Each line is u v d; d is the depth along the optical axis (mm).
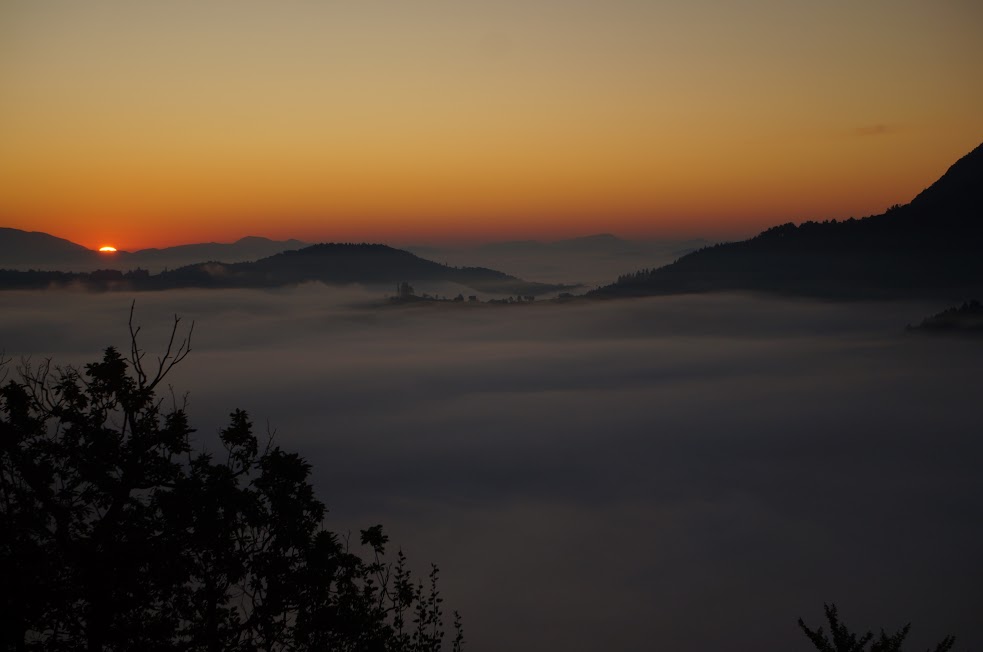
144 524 12656
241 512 12922
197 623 12773
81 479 12500
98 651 11961
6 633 11031
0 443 12141
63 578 11992
